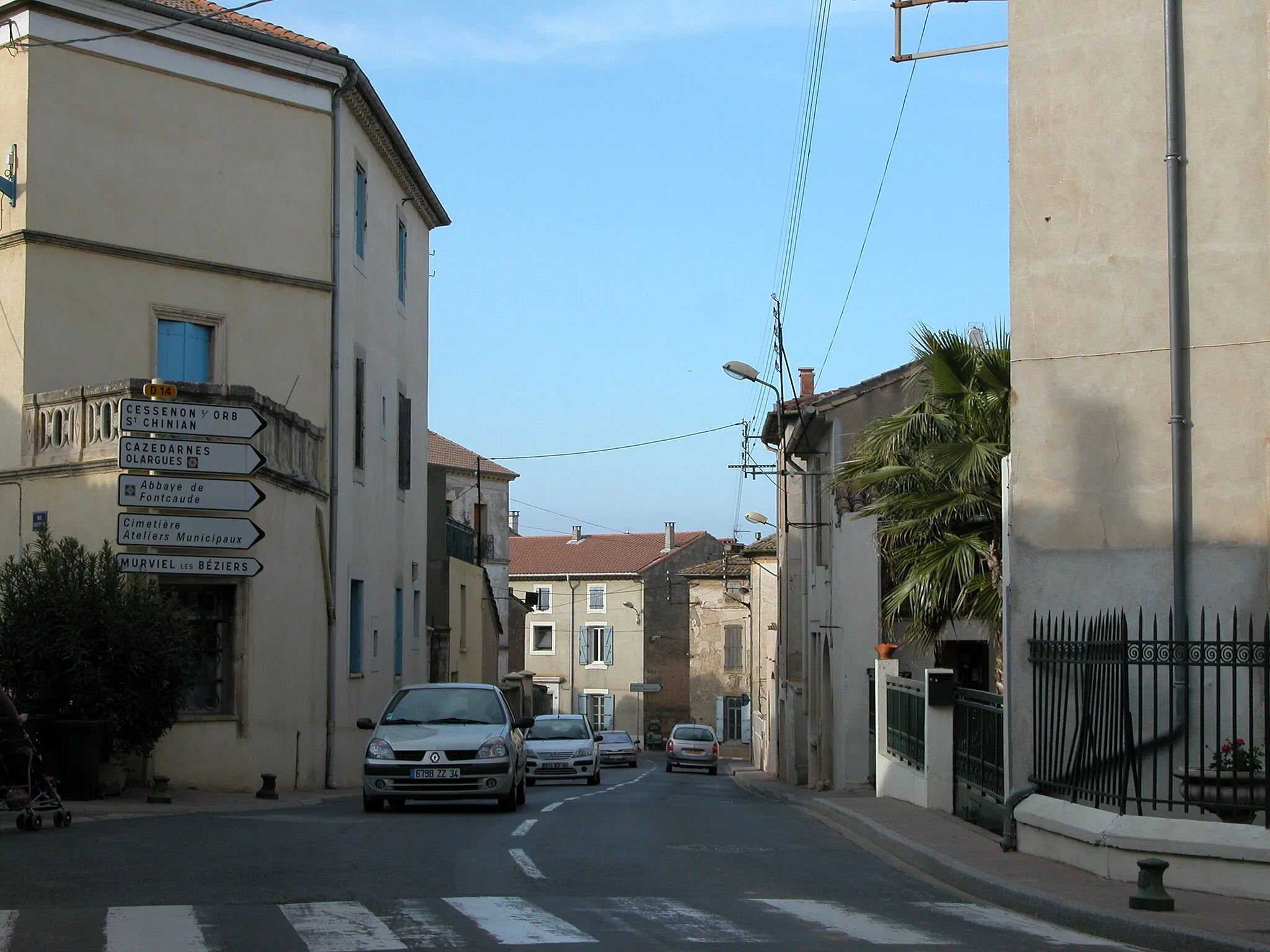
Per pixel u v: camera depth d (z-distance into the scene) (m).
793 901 9.64
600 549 79.81
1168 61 12.41
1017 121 12.94
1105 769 11.20
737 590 68.25
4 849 11.27
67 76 20.38
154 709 16.34
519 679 53.12
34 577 16.11
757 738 57.28
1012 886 10.07
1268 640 10.21
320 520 22.38
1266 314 12.19
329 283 23.31
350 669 24.39
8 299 19.89
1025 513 12.71
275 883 9.68
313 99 23.20
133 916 8.19
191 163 21.58
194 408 17.73
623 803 20.53
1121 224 12.59
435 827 14.38
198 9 22.86
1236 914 8.91
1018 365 12.81
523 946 7.45
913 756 18.53
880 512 18.38
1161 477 12.35
